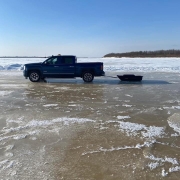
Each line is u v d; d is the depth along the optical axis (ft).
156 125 17.62
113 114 20.81
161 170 11.05
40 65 45.70
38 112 21.45
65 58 45.68
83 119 19.13
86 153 12.83
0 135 15.44
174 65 108.78
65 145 13.89
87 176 10.55
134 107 23.63
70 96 29.94
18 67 88.69
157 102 26.05
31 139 14.80
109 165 11.51
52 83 44.21
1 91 33.83
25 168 11.23
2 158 12.23
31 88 37.17
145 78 53.31
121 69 83.30
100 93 32.30
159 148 13.50
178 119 19.21
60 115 20.39
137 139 14.80
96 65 45.44
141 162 11.80
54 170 11.06
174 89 35.88
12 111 21.81
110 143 14.17
